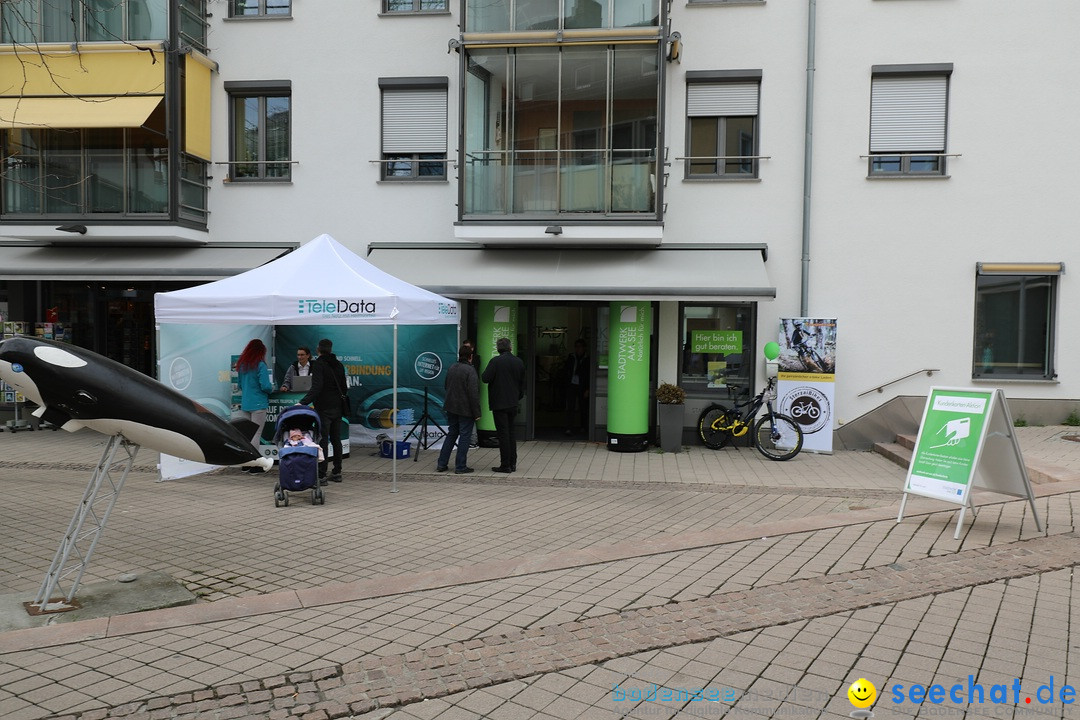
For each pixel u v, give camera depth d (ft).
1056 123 39.86
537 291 38.01
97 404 15.60
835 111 41.11
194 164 44.16
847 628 15.05
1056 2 39.68
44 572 18.78
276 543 21.57
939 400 23.24
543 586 17.63
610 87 39.93
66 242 45.03
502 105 40.63
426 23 43.62
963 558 19.47
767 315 41.52
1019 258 40.24
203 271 40.83
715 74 41.65
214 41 44.86
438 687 12.57
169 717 11.60
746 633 14.84
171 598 16.87
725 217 41.96
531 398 43.52
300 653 13.91
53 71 41.78
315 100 44.45
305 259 30.30
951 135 40.45
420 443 38.50
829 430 39.17
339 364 30.78
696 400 42.16
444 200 43.75
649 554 20.16
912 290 40.88
